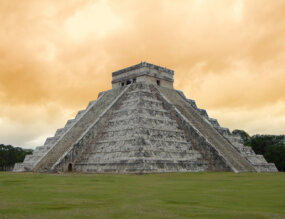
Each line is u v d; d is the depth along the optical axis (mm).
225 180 34781
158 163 49375
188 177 39500
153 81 70438
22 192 23688
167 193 23578
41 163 55156
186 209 17234
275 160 90188
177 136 57750
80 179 35375
